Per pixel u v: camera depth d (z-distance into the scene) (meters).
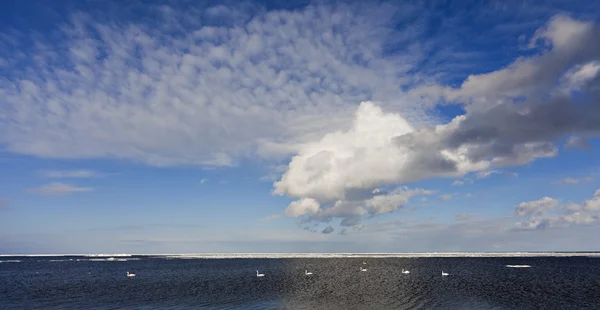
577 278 110.62
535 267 167.00
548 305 64.94
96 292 87.00
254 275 133.25
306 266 195.00
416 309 63.16
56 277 131.12
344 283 102.38
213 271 159.00
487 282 101.25
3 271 166.00
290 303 69.81
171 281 112.38
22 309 66.94
